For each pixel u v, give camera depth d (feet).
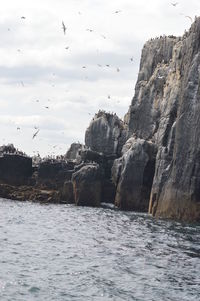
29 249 137.18
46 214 236.22
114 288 103.55
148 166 277.44
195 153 237.04
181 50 276.41
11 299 93.30
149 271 119.14
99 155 319.88
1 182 316.40
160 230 194.08
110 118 340.80
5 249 134.51
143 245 154.30
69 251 137.90
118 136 335.06
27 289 99.45
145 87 319.68
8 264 117.29
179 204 240.12
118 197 282.36
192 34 254.88
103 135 339.16
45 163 313.73
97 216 239.09
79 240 158.92
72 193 297.53
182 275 116.98
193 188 235.81
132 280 110.32
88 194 289.33
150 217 244.63
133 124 321.93
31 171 323.98
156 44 342.64
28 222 200.64
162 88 307.99
